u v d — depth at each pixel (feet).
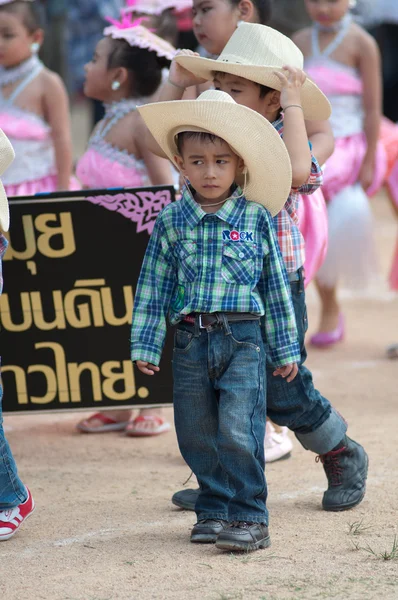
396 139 47.21
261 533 24.02
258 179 23.61
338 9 44.91
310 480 29.86
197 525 24.91
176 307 24.04
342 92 45.39
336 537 24.91
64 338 32.27
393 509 26.91
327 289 47.26
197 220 23.63
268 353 25.08
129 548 24.71
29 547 25.02
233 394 23.43
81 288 31.96
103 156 36.01
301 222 31.89
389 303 57.88
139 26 35.68
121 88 35.47
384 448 32.76
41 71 41.55
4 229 24.84
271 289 23.86
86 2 93.15
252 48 25.64
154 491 29.40
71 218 31.68
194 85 29.17
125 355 32.12
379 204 93.20
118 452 33.68
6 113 41.37
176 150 24.80
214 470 24.79
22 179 41.47
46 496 29.12
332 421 26.32
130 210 31.50
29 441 35.27
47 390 32.53
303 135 24.58
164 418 36.76
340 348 47.91
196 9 30.68
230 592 21.75
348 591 21.67
